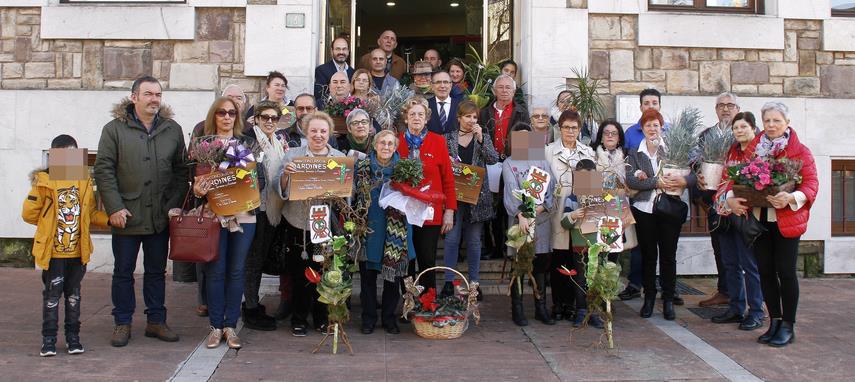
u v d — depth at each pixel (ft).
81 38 23.59
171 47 23.84
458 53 38.09
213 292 15.84
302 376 14.17
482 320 18.78
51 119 23.50
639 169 18.52
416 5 40.19
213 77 23.79
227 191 15.20
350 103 19.49
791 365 15.14
